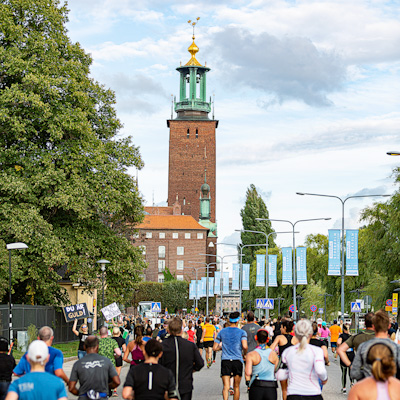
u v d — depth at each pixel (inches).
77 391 575.8
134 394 487.2
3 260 1939.0
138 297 7810.0
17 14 2244.1
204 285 6141.7
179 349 622.2
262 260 3882.9
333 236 2618.1
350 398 386.0
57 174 2122.3
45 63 2190.0
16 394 450.3
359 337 651.5
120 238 2381.9
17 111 2113.7
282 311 5575.8
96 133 2476.6
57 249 2043.6
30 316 2166.6
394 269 2628.0
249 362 671.1
